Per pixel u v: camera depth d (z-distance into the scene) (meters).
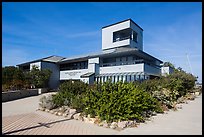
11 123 9.05
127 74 27.05
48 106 12.89
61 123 9.04
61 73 36.91
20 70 28.25
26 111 13.16
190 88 26.62
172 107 13.46
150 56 31.50
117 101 9.00
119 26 35.72
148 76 27.02
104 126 8.32
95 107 9.62
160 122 9.14
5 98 20.44
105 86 10.44
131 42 34.62
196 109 13.42
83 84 15.89
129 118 8.94
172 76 23.64
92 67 30.66
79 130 7.77
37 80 30.95
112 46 36.25
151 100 11.61
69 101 12.41
